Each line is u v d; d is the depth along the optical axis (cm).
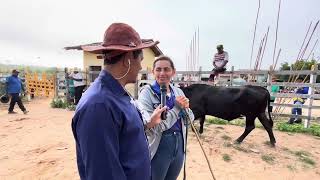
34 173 471
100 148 123
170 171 256
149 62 1888
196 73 1043
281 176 475
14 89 1078
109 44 144
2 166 502
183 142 260
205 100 661
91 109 125
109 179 125
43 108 1288
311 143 688
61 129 790
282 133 786
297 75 962
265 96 622
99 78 142
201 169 490
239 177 463
